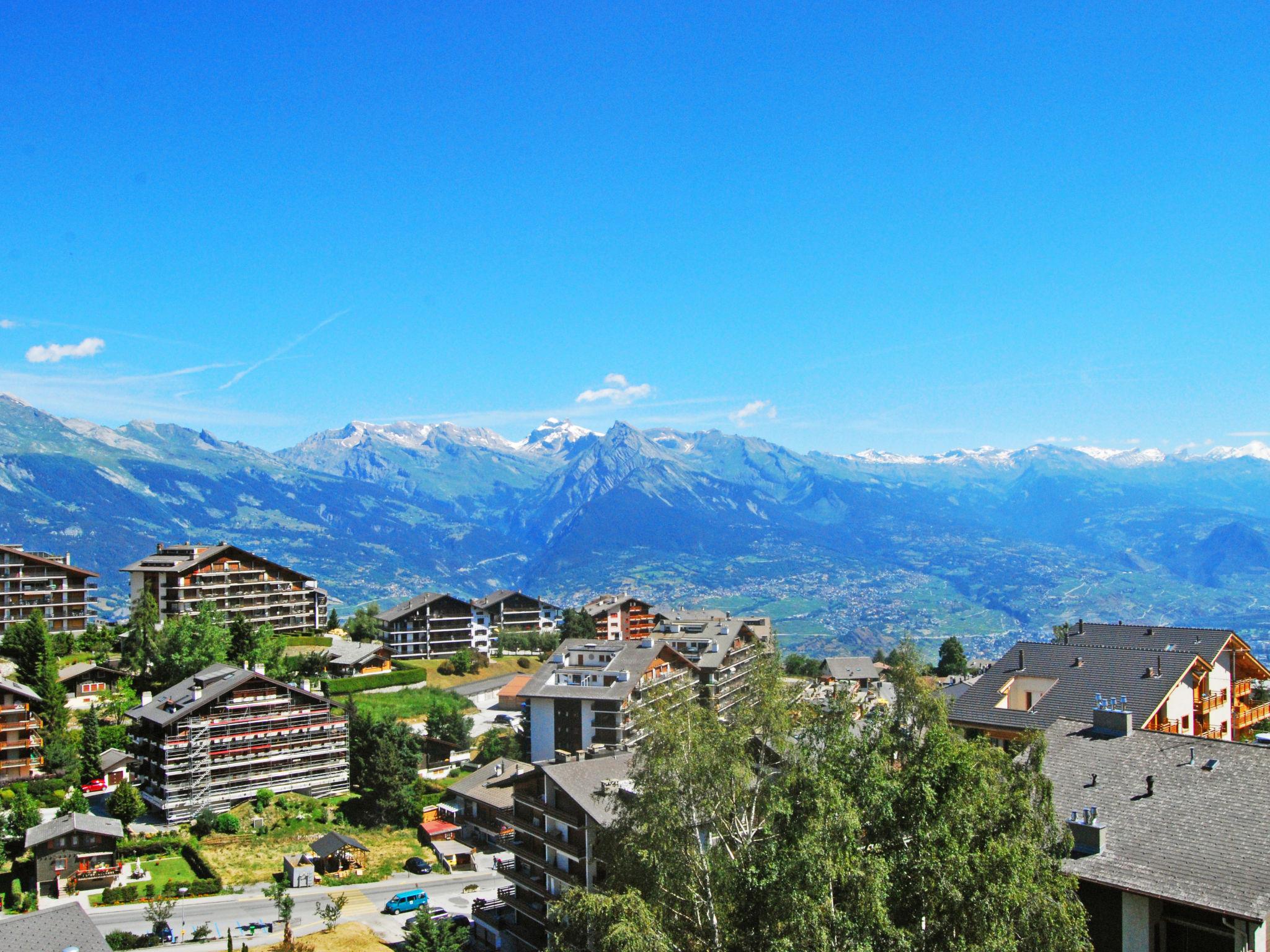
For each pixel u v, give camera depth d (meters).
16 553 180.62
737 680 172.50
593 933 43.94
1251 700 86.94
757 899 40.62
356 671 189.62
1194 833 43.38
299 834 118.00
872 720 46.22
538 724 140.00
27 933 59.66
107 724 137.62
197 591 199.25
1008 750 69.50
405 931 85.00
